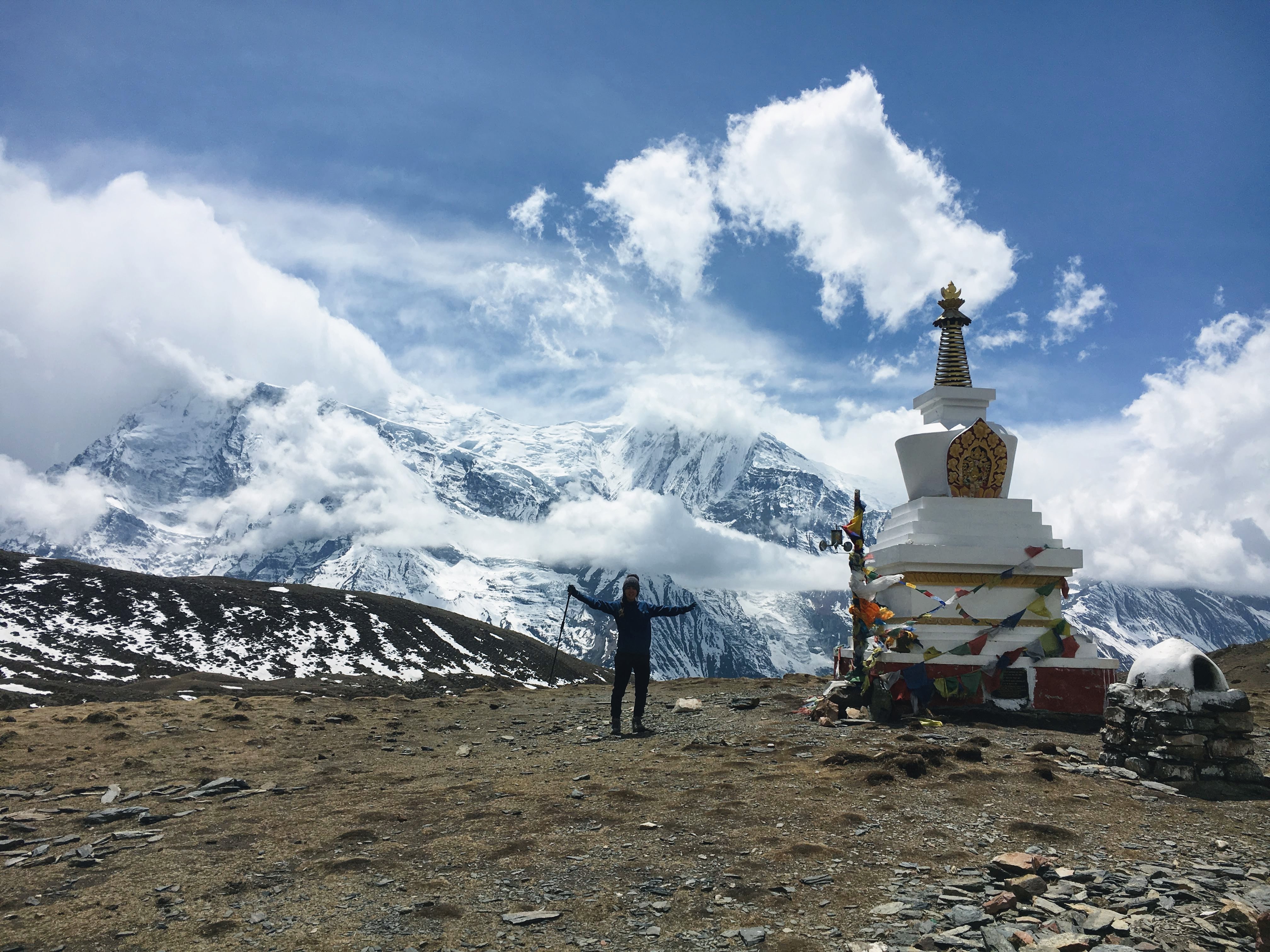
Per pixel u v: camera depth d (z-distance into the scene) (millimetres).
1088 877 8305
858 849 9117
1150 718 12461
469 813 10578
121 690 89000
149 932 7223
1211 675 12656
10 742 16047
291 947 6922
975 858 8859
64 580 128375
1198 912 7516
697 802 10898
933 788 11438
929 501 20984
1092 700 19156
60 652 102750
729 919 7414
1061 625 19641
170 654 110438
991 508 20859
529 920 7363
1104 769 12797
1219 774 11969
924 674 18625
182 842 9609
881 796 11039
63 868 8852
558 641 16938
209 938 7098
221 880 8367
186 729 17766
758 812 10430
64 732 17234
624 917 7465
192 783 12844
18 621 111375
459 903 7777
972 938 6984
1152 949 6762
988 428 21625
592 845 9305
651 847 9219
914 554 19891
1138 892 7938
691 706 20219
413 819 10414
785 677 28297
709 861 8766
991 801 10891
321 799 11609
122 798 11875
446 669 131750
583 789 11664
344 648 128000
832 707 18375
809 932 7145
